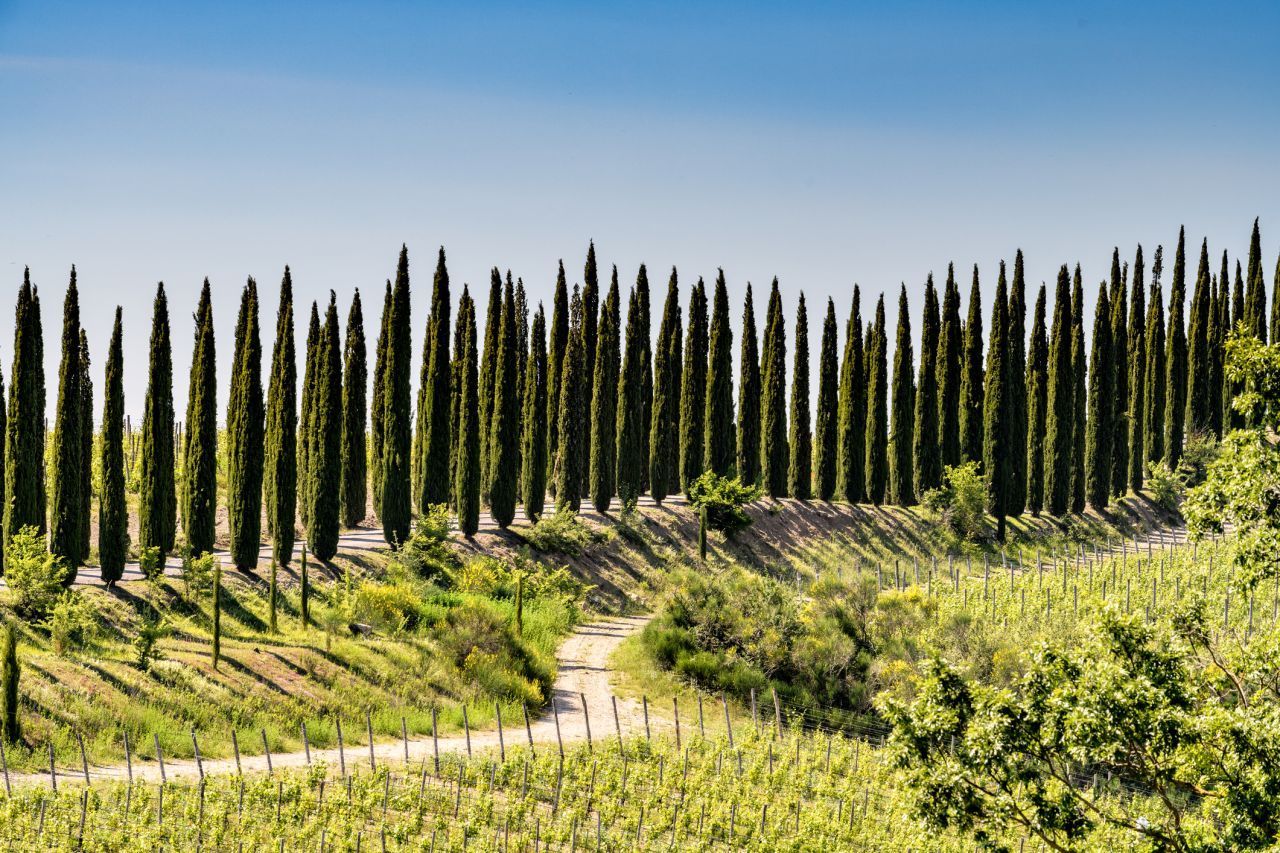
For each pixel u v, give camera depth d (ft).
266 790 101.24
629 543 228.02
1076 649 69.10
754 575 189.78
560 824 102.99
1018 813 66.03
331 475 190.08
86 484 190.08
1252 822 61.05
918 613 170.09
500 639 158.92
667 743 130.62
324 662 142.51
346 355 224.94
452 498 240.12
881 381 263.70
